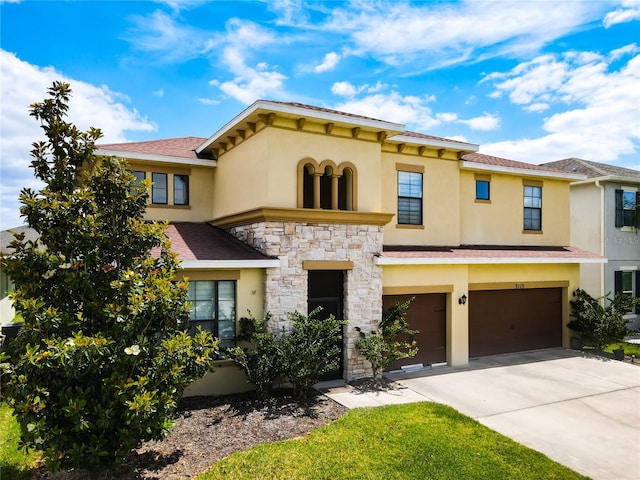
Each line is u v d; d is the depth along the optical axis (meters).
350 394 10.60
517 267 15.55
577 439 8.29
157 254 10.42
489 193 16.42
